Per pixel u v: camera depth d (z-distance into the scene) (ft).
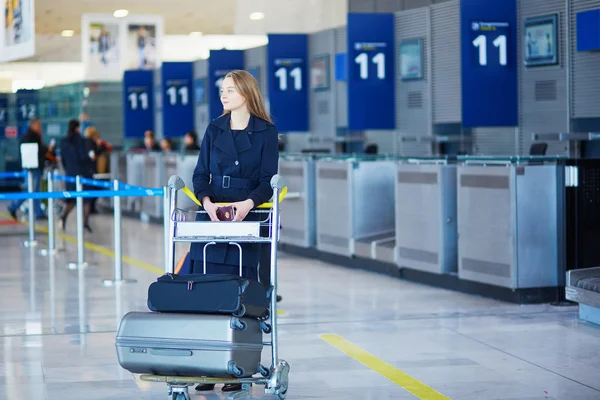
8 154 92.48
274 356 16.35
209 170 17.26
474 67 40.91
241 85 17.04
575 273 24.76
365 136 55.57
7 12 43.14
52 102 94.84
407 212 32.94
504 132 43.32
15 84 94.58
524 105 41.16
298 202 41.14
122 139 95.71
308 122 60.85
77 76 95.96
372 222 37.06
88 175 54.85
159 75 83.61
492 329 24.04
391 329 24.26
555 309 26.91
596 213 27.89
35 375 19.45
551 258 27.84
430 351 21.53
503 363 20.26
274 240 16.08
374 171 37.01
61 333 24.12
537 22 39.81
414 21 49.03
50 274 36.14
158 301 15.37
